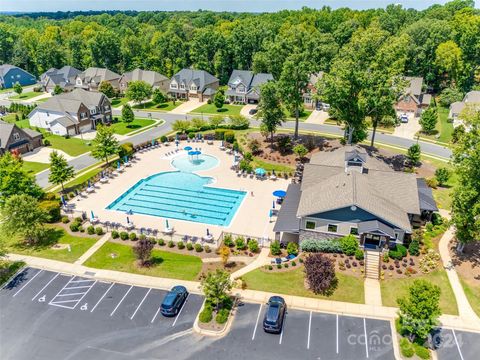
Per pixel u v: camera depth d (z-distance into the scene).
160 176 61.28
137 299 35.03
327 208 38.75
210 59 130.50
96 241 43.84
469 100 84.12
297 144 68.94
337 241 39.62
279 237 43.88
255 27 132.62
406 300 29.36
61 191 56.03
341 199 39.31
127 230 45.44
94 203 52.38
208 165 64.81
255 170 59.69
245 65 129.25
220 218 48.62
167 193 55.56
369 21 142.50
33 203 42.50
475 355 28.62
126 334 31.17
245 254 40.78
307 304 33.75
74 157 70.31
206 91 109.81
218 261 39.88
